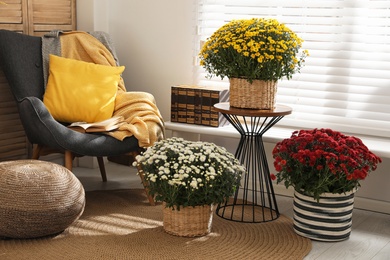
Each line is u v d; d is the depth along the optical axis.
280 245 3.70
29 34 4.66
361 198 4.37
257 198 4.51
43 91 4.44
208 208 3.78
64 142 3.96
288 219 4.09
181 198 3.70
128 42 5.15
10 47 4.34
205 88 4.62
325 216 3.75
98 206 4.23
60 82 4.38
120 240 3.72
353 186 3.74
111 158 5.21
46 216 3.62
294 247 3.67
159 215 4.11
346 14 4.39
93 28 5.03
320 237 3.77
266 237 3.80
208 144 3.86
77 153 4.02
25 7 4.61
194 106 4.62
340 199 3.74
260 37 3.84
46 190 3.62
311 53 4.54
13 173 3.62
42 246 3.62
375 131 4.40
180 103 4.66
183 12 4.92
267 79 3.89
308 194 3.77
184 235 3.78
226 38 3.86
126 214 4.11
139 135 4.14
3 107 4.52
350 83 4.45
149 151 3.78
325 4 4.45
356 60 4.44
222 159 3.74
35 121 3.95
